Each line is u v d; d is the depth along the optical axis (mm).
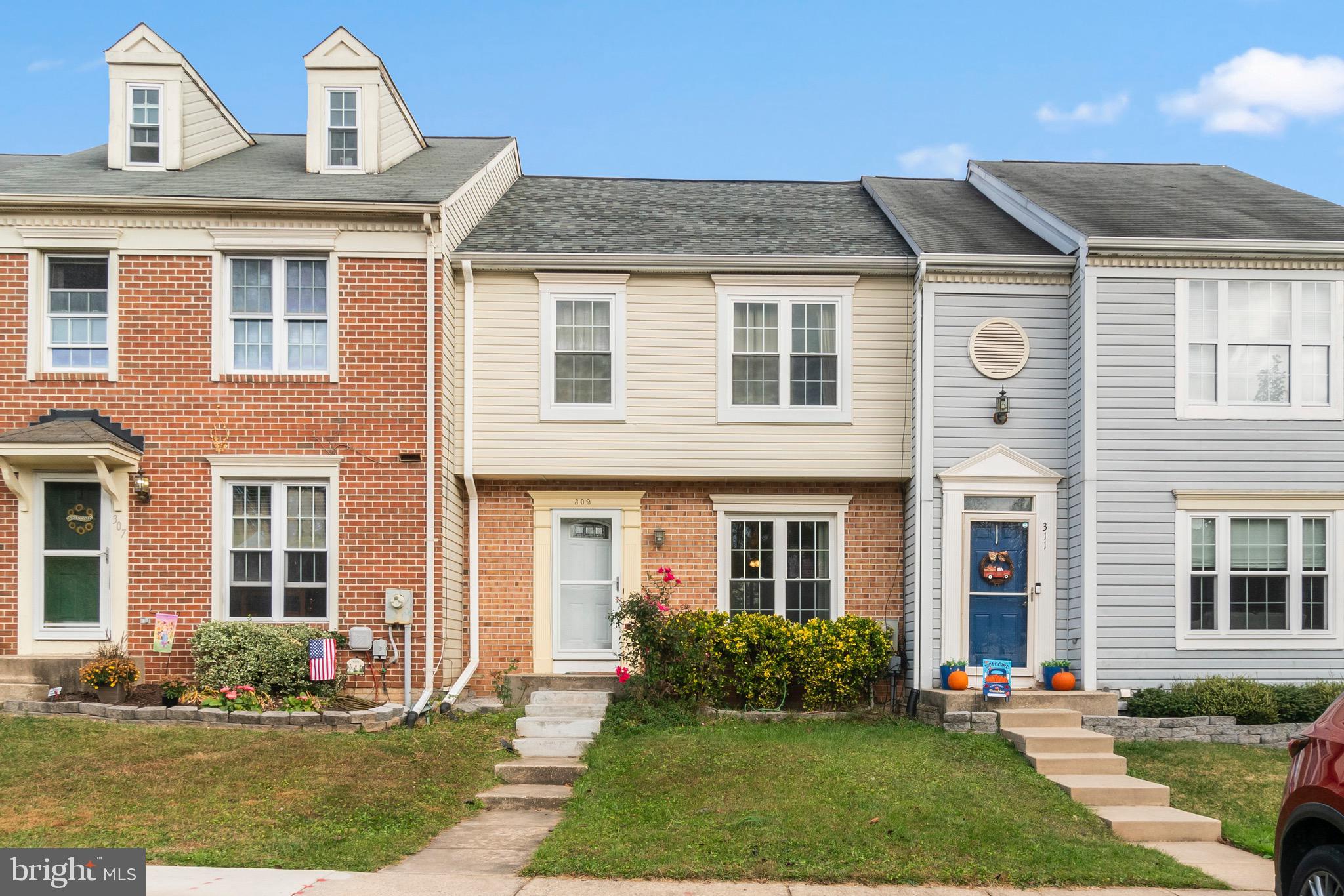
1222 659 13375
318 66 15688
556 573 14633
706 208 17266
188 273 13812
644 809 9398
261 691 12836
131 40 15523
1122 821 9375
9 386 13656
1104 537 13430
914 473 14312
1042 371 14148
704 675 13555
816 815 8930
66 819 8891
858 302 14656
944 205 17406
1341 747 5824
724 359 14547
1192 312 13672
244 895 6965
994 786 10117
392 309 13867
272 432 13734
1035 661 13781
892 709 14016
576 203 17359
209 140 16484
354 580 13609
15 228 13711
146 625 13492
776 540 14805
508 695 14070
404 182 15172
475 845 8789
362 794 9898
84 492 13711
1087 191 16625
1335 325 13672
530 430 14406
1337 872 5543
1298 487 13523
